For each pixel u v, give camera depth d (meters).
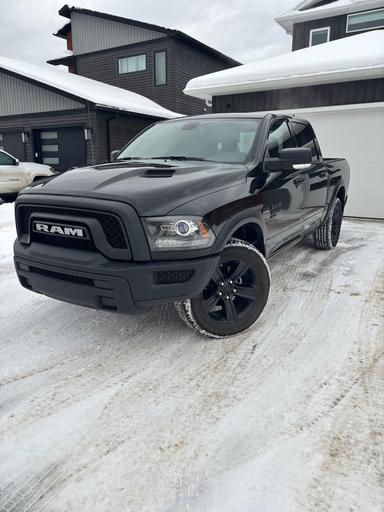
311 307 3.62
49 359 2.75
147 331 3.16
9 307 3.63
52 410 2.22
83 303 2.61
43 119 15.71
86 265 2.46
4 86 16.39
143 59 18.89
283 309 3.58
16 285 4.20
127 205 2.36
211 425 2.11
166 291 2.46
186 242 2.44
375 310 3.56
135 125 16.05
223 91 9.12
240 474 1.79
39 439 2.01
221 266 2.95
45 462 1.87
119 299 2.41
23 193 2.85
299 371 2.60
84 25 20.39
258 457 1.89
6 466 1.84
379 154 7.98
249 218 2.96
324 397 2.33
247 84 8.58
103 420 2.15
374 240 6.34
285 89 8.66
